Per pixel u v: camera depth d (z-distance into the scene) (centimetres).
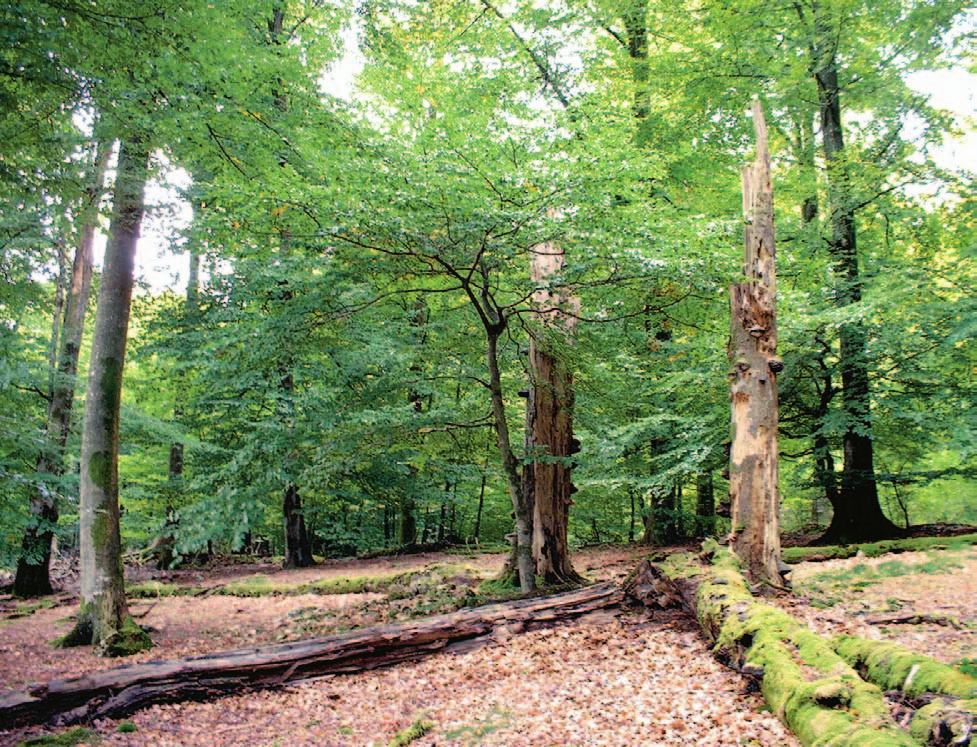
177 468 1611
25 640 879
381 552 1792
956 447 1053
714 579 650
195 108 680
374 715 537
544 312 869
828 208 1317
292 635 877
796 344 1193
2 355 1085
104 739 497
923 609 623
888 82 1220
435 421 957
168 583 1419
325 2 1267
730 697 461
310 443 1227
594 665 592
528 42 1131
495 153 677
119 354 862
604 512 1786
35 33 424
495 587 987
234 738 502
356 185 665
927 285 1163
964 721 303
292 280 909
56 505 1266
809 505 1973
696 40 1289
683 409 1219
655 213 771
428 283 966
